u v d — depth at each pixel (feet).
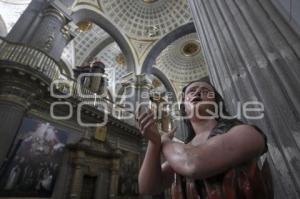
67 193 27.27
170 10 56.08
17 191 22.02
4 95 21.44
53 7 30.55
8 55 23.00
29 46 24.57
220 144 1.87
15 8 44.39
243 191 1.81
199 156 1.87
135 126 44.19
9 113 21.24
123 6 52.70
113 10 51.29
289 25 4.40
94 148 32.96
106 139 35.81
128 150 40.78
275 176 3.61
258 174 1.92
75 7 41.14
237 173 1.92
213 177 2.03
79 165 29.45
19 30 26.71
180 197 2.42
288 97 3.76
